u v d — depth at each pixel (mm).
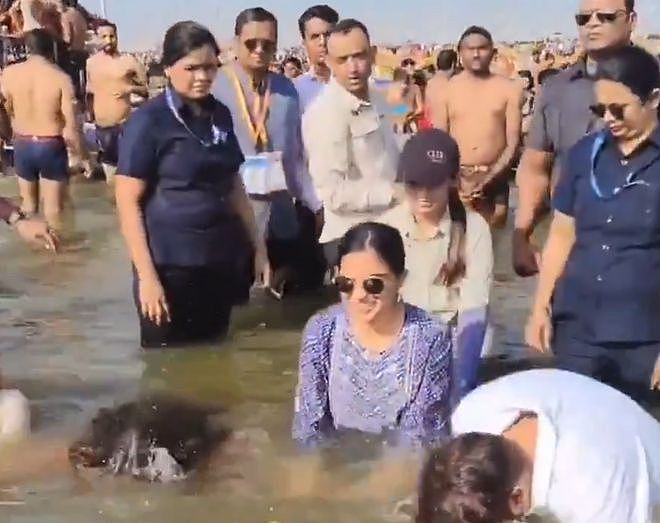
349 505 3943
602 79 4504
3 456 4434
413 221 4871
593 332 4742
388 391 4344
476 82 8781
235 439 4562
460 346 4801
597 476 3035
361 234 4273
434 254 4844
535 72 16375
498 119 8711
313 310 6871
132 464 4305
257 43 6969
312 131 6094
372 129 6066
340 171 6047
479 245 4871
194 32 5773
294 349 6027
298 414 4496
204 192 5961
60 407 5039
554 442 3070
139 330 6379
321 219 7133
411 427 4316
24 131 10516
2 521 3896
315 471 4203
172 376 5535
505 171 8750
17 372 5590
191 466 4289
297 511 3918
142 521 3885
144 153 5832
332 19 8000
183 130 5859
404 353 4332
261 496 4047
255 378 5492
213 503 4000
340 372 4398
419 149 4816
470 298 4836
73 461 4363
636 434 3178
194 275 5988
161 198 5902
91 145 13898
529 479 3035
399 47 20406
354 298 4289
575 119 5258
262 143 7051
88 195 12070
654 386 4645
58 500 4051
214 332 6191
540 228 8211
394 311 4352
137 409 4820
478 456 2852
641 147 4562
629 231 4609
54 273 7910
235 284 6223
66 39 15641
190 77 5773
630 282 4637
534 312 4980
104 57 12844
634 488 3082
